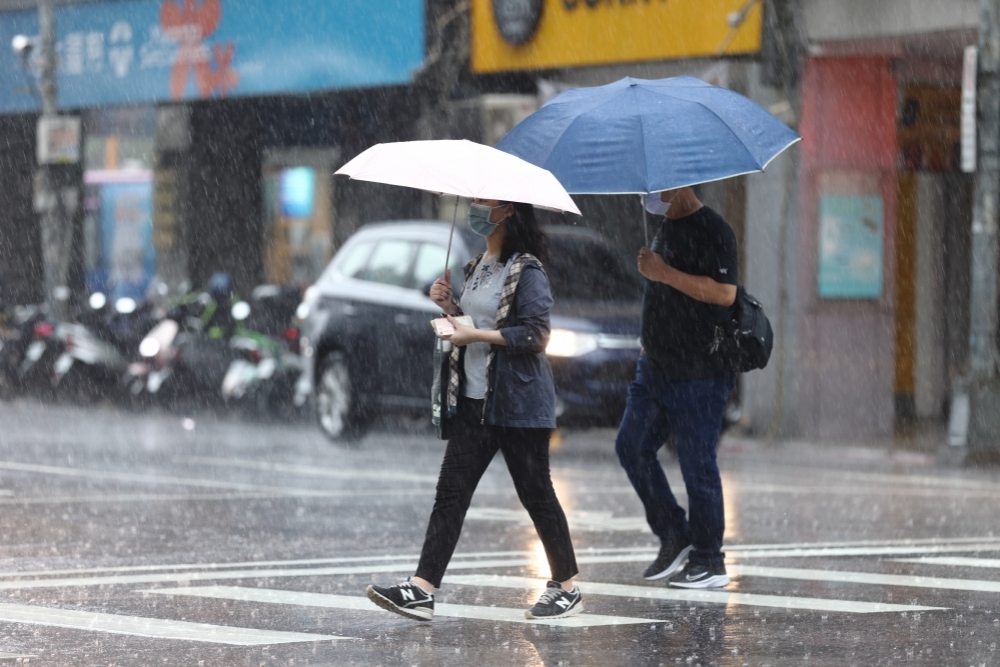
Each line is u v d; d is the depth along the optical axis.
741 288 22.41
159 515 30.70
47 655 16.95
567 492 35.81
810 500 35.19
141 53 76.69
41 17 75.12
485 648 17.52
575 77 60.62
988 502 35.38
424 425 54.97
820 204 53.75
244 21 71.19
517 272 19.47
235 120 75.75
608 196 60.66
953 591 22.03
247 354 57.16
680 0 56.03
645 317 22.45
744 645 17.80
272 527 29.11
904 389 61.19
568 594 19.70
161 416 59.00
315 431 53.59
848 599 21.27
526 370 19.42
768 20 53.41
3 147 87.31
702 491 22.17
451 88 63.94
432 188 18.45
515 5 61.12
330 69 67.62
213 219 77.12
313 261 73.56
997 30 46.88
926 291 61.09
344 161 71.25
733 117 20.97
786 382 54.25
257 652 17.19
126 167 80.56
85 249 82.00
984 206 47.47
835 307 54.34
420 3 64.44
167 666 16.39
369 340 46.38
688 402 22.14
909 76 55.69
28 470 39.06
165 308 63.53
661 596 21.48
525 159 20.97
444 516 19.27
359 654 17.11
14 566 24.00
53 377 65.38
